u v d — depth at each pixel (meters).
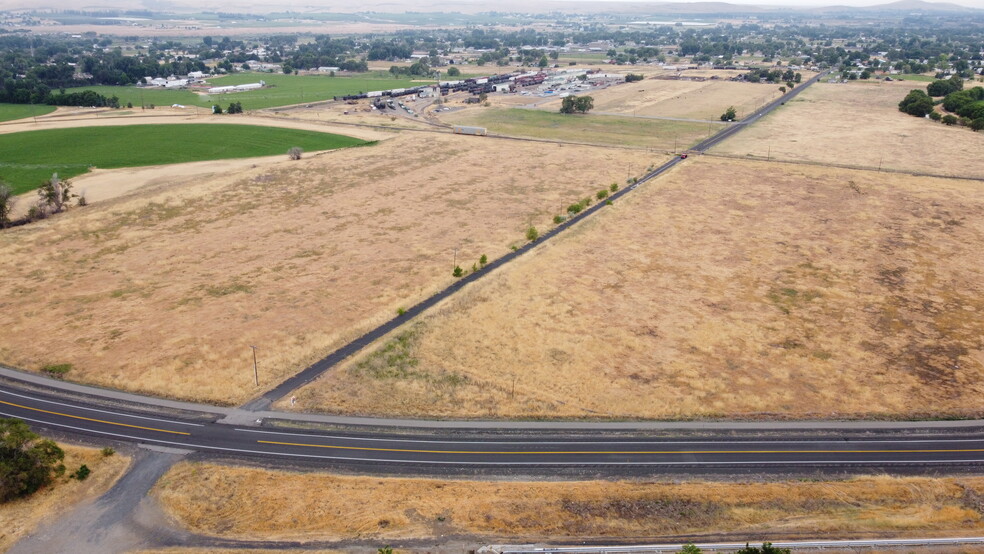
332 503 50.62
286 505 50.31
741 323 79.88
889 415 62.50
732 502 51.28
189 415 61.25
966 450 57.91
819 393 65.94
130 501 50.47
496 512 49.84
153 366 68.94
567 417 62.09
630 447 57.97
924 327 78.62
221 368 68.75
